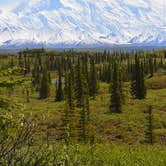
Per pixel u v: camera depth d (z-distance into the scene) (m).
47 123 76.81
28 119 8.20
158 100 126.38
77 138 58.00
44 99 146.75
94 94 136.88
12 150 8.08
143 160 19.50
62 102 135.12
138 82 132.25
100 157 18.70
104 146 24.28
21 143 8.09
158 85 164.00
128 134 79.06
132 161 19.27
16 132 8.09
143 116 97.75
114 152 21.17
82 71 121.94
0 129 8.09
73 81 119.00
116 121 92.50
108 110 109.94
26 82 10.39
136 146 27.66
